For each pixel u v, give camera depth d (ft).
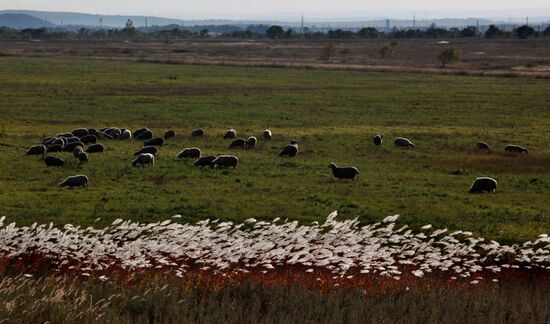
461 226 218.18
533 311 129.49
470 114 553.64
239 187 277.44
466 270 173.27
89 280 140.05
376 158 361.30
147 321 112.88
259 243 162.71
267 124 491.31
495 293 143.23
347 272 159.94
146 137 419.33
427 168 334.65
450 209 242.99
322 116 535.19
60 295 116.37
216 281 143.23
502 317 124.57
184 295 129.39
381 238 186.50
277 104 600.39
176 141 409.08
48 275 151.64
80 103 583.17
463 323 120.88
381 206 245.65
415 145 403.34
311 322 116.06
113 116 520.01
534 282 166.50
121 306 121.49
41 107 555.69
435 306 127.85
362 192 271.69
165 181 289.33
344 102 619.26
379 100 634.84
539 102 625.82
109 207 236.43
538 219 230.68
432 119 525.34
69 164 324.39
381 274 157.69
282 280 148.66
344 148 391.86
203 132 436.35
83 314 111.96
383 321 118.01
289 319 115.75
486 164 346.54
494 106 599.16
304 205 245.04
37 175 298.97
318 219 225.15
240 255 160.66
